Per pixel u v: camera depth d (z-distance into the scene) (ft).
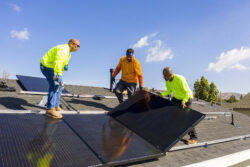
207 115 22.61
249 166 11.23
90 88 28.86
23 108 12.75
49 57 10.30
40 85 21.24
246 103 64.69
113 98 23.32
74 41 11.03
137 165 7.42
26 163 5.30
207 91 126.62
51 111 10.22
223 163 9.57
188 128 8.51
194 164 8.25
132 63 16.19
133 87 16.87
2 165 4.97
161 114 10.47
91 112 14.11
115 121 11.21
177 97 12.51
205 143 11.31
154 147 8.07
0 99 14.46
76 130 8.63
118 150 7.15
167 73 12.00
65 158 5.96
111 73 29.37
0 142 6.26
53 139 7.27
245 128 20.12
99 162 6.02
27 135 7.27
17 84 21.79
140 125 10.10
